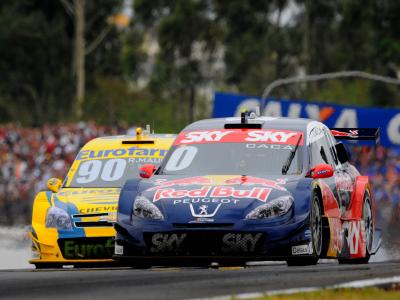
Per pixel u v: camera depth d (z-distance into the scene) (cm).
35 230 4916
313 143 4381
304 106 11188
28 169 14612
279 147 4269
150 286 3047
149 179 4162
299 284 3048
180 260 3947
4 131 14912
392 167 11894
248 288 2959
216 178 4100
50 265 4941
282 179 4075
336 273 3391
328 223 4194
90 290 2972
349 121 11106
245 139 4316
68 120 19438
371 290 2842
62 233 4866
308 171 4181
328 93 19675
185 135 4409
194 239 3888
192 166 4238
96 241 4841
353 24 19800
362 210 4797
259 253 3875
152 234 3922
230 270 3625
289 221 3888
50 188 5097
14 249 6694
